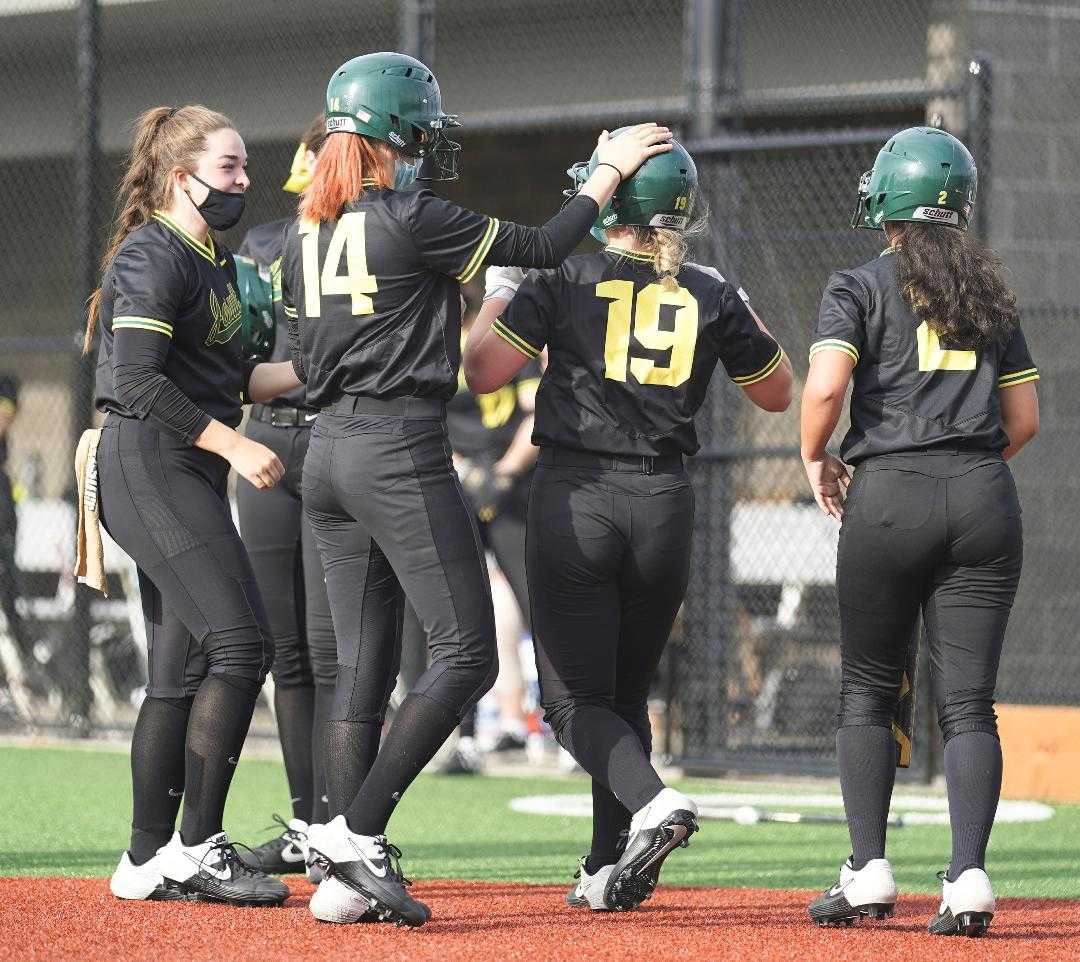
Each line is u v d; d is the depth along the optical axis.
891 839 20.33
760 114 29.42
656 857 13.00
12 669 31.78
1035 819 22.17
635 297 13.70
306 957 11.57
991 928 13.38
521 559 25.83
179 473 13.86
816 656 28.78
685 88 27.62
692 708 27.39
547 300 13.75
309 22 35.03
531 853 18.86
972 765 13.00
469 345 14.01
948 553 13.16
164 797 14.25
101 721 32.12
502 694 30.52
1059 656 27.23
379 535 13.12
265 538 16.64
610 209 13.88
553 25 35.06
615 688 14.09
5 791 23.73
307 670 16.78
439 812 22.67
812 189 27.20
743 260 27.19
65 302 45.62
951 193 13.47
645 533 13.60
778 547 28.69
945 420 13.16
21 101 38.50
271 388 15.14
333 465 13.11
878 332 13.33
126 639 33.94
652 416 13.60
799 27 31.34
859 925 13.49
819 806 23.75
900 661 13.66
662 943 12.38
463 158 42.31
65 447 49.88
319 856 12.88
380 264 12.84
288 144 39.28
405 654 26.47
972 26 28.17
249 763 28.27
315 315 13.07
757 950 12.13
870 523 13.21
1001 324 13.24
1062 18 27.84
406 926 12.94
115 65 37.06
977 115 25.69
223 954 11.68
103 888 14.92
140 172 14.13
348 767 13.62
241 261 16.11
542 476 13.81
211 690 13.91
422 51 28.59
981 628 13.26
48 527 36.12
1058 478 27.45
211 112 14.16
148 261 13.62
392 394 12.91
